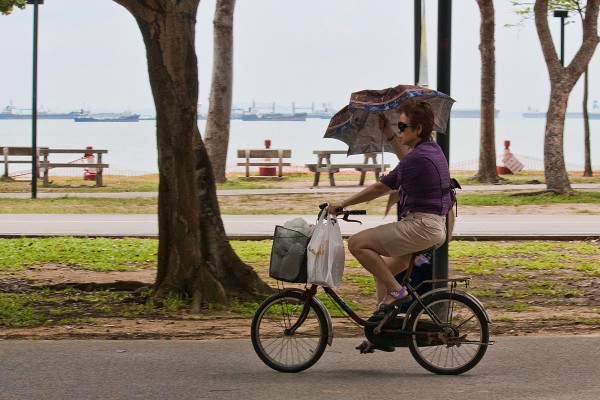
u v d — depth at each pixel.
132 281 23.48
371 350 15.23
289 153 62.00
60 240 32.12
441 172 14.38
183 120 21.11
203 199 21.92
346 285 24.03
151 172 71.94
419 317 14.80
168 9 20.64
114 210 43.09
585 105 63.47
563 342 17.19
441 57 18.06
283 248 14.67
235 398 13.51
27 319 19.48
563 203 45.53
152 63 20.94
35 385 14.14
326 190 52.06
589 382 14.38
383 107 16.41
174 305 20.70
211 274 21.42
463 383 14.33
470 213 42.09
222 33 55.78
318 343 15.05
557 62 48.81
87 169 61.69
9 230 35.34
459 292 14.88
